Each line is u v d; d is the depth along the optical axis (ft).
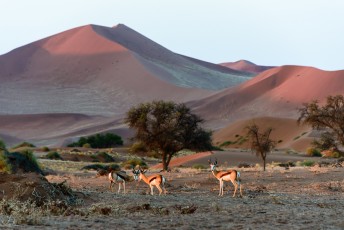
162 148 487.61
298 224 116.37
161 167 527.81
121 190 218.59
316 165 419.33
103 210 134.51
